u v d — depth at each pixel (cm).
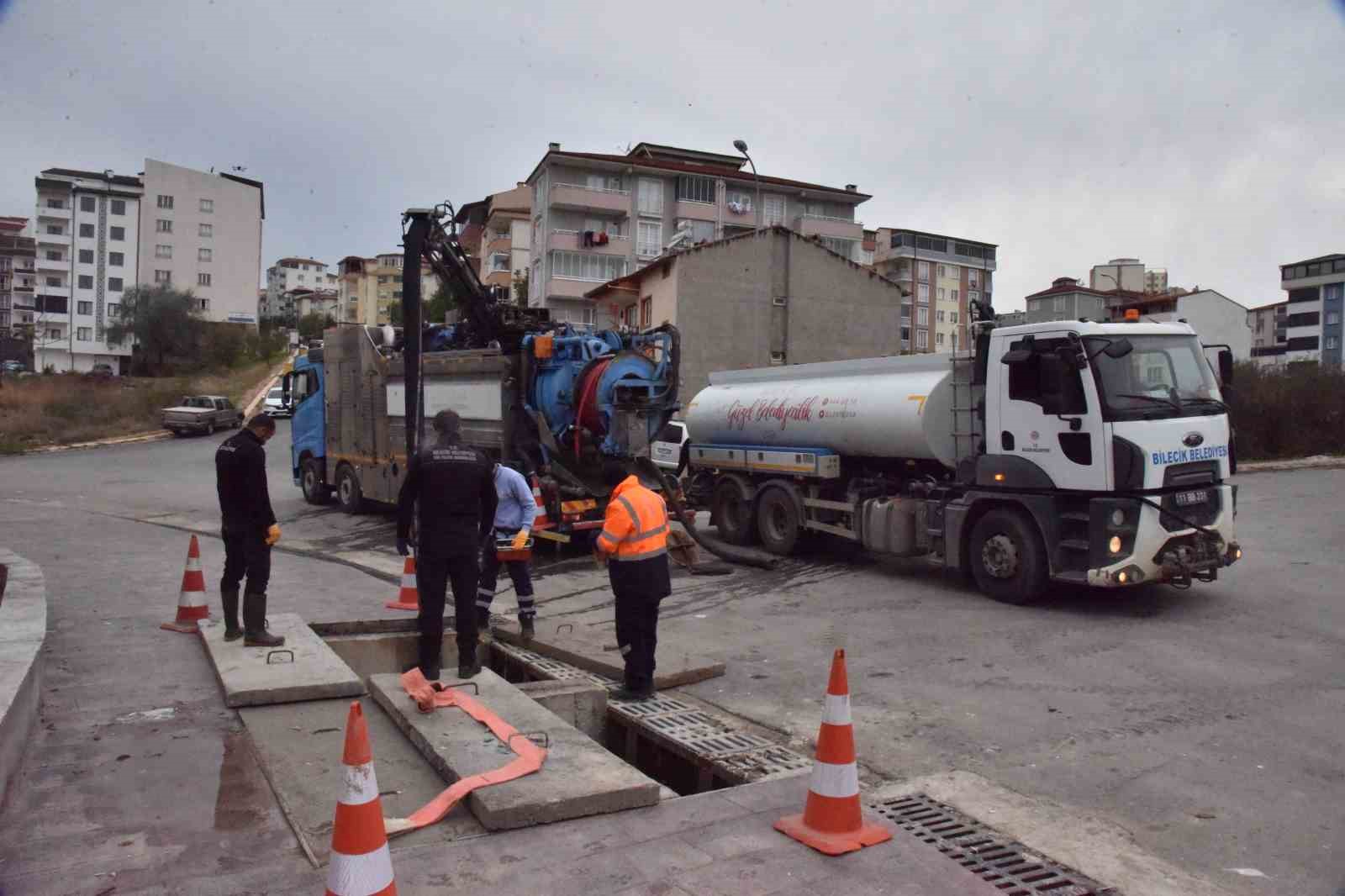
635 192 5481
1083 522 928
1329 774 525
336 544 1432
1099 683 707
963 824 450
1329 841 441
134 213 7900
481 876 375
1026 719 624
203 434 3991
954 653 799
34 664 534
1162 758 550
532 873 377
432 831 417
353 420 1720
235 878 374
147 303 6600
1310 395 3125
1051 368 934
